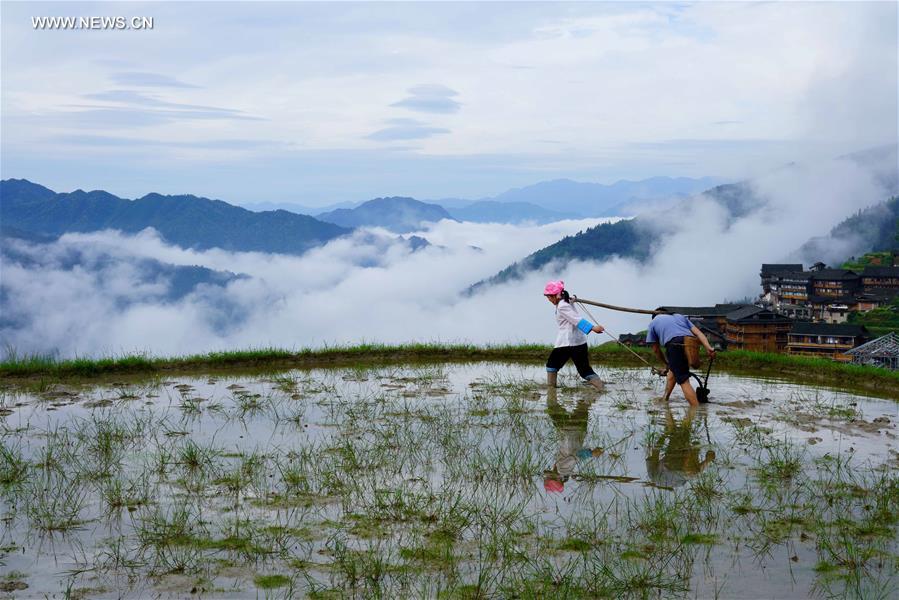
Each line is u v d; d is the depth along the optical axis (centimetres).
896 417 1148
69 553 616
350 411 1149
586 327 1303
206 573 579
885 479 809
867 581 569
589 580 565
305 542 636
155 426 1053
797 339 8469
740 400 1270
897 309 13750
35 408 1185
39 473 829
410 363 1722
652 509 712
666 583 563
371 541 638
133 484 786
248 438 980
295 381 1448
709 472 836
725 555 613
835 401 1270
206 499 740
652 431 1034
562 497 751
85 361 1562
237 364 1681
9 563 597
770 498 750
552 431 1031
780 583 564
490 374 1555
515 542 634
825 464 872
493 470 838
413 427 1048
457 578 570
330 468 841
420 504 725
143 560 602
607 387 1392
